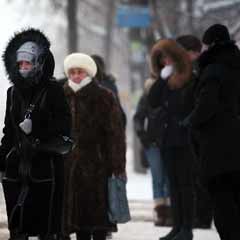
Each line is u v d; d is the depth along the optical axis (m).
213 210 19.84
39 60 18.58
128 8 50.97
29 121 18.44
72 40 65.56
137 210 33.22
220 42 20.16
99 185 22.05
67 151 18.61
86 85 22.16
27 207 18.47
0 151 18.83
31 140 18.48
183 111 25.05
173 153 25.25
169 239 25.39
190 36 26.66
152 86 25.50
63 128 18.59
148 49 56.41
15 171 18.59
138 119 28.89
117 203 22.05
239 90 19.92
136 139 51.00
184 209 25.22
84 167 21.97
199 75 20.27
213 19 67.19
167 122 25.31
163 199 29.44
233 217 19.58
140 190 40.28
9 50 18.66
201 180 19.83
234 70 19.92
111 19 103.75
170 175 25.38
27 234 18.55
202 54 20.23
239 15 66.38
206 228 28.47
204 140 19.73
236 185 19.72
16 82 18.59
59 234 18.66
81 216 22.00
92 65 22.22
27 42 18.58
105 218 22.08
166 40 25.73
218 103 19.61
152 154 28.91
